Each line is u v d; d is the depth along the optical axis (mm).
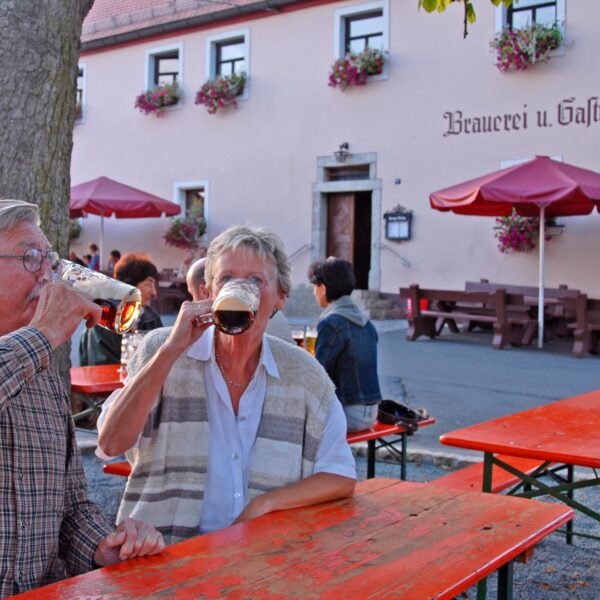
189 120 20094
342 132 17438
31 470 1832
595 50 14234
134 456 2350
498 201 12016
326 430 2424
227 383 2367
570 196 11602
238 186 19219
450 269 15945
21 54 4164
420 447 6266
